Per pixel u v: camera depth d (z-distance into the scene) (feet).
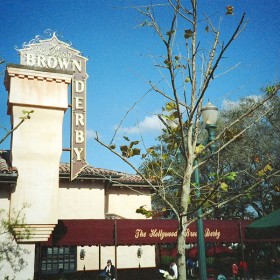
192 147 15.16
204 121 21.59
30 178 39.17
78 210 60.80
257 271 70.90
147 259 63.98
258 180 15.16
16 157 39.37
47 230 37.73
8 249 36.22
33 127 41.24
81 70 53.67
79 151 48.73
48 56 52.65
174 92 14.23
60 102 43.16
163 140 15.93
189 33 15.49
